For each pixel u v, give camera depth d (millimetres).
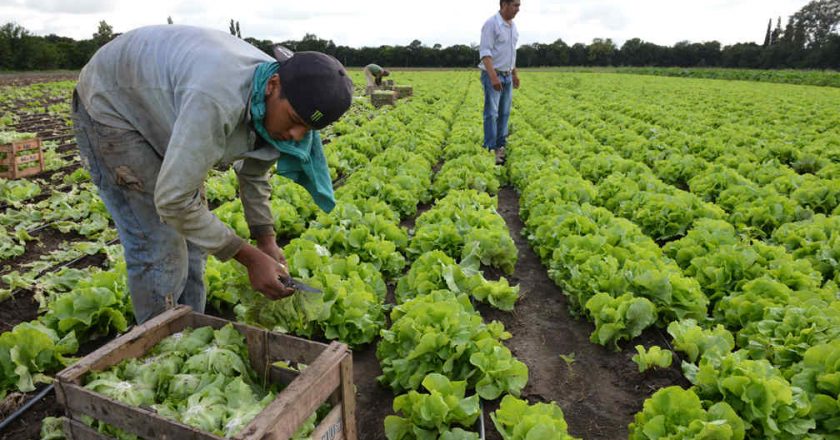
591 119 20578
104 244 7590
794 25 110250
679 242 6863
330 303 4934
